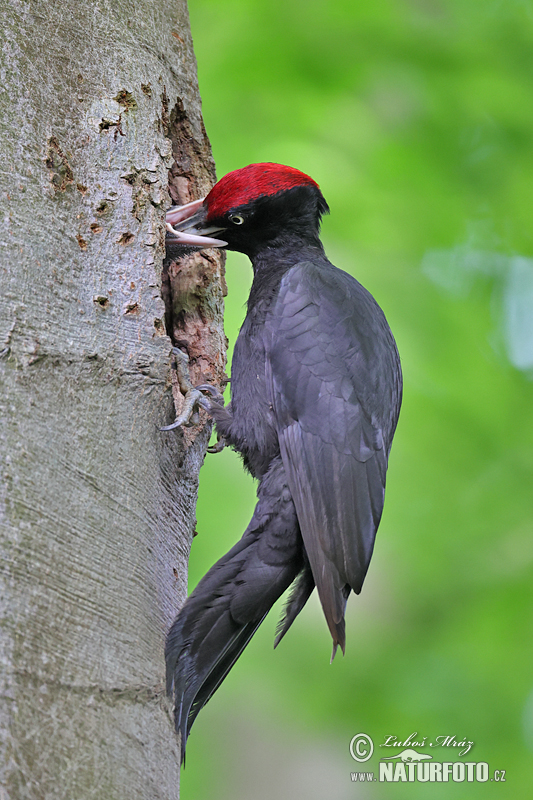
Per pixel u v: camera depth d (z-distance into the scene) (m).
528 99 11.59
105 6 6.55
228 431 7.23
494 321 12.26
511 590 11.11
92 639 4.70
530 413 11.62
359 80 11.40
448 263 12.27
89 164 6.04
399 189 11.30
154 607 5.27
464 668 11.07
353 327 7.00
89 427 5.19
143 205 6.20
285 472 6.73
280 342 7.02
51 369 5.11
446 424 10.95
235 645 6.11
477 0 11.99
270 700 11.28
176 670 5.41
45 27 6.05
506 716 10.73
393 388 7.28
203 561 9.58
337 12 11.42
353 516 6.37
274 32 11.32
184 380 7.26
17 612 4.42
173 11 7.84
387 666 11.31
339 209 10.96
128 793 4.52
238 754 13.27
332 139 11.13
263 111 11.08
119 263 5.86
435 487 11.09
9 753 4.10
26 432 4.83
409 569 11.34
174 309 7.82
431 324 11.09
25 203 5.43
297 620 11.52
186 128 8.03
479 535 11.23
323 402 6.69
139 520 5.31
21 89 5.73
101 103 6.24
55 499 4.83
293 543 6.52
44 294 5.28
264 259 8.15
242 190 7.92
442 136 11.73
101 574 4.90
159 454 5.73
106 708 4.60
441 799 10.59
